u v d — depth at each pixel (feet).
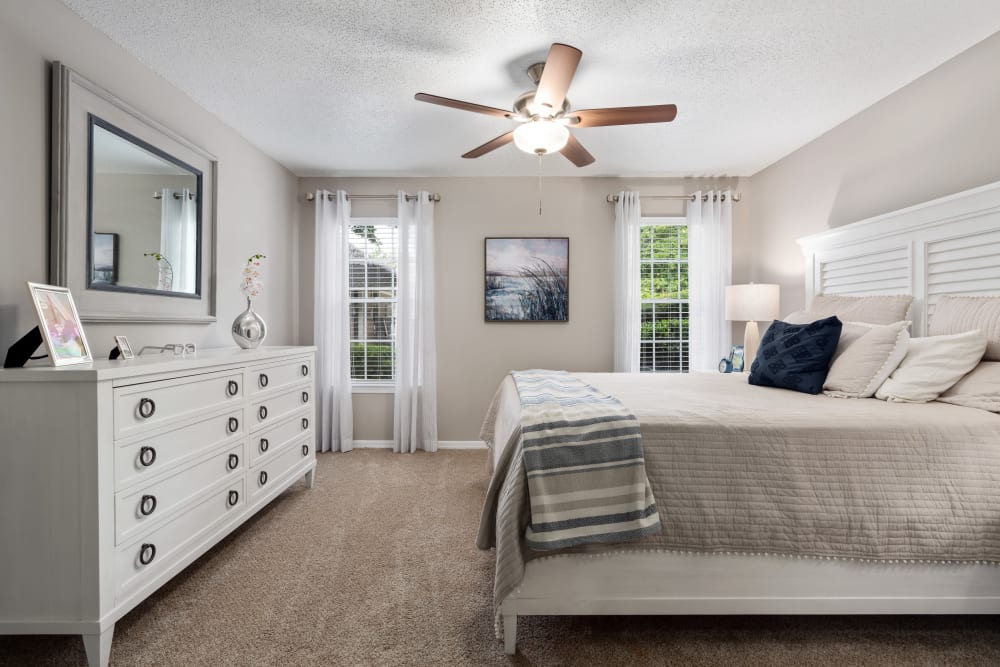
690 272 13.37
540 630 5.19
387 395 13.71
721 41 7.00
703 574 4.86
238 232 10.40
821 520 4.75
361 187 13.64
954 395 6.01
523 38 6.91
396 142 10.96
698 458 4.92
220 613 5.50
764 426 5.06
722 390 7.47
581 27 6.64
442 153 11.71
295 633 5.14
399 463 11.91
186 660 4.72
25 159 5.60
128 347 6.18
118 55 7.02
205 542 6.20
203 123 9.12
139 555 4.99
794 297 11.59
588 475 4.79
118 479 4.70
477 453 12.95
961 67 7.35
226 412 6.70
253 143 10.95
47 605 4.43
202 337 8.97
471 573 6.45
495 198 13.60
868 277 8.91
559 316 13.52
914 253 7.86
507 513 4.72
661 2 6.12
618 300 13.29
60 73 5.88
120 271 6.86
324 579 6.27
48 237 5.89
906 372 6.40
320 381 13.28
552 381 8.36
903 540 4.73
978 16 6.42
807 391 7.17
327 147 11.25
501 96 8.72
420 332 13.24
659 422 5.11
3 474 4.42
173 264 8.07
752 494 4.83
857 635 5.09
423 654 4.81
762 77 8.06
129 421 4.86
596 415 5.23
